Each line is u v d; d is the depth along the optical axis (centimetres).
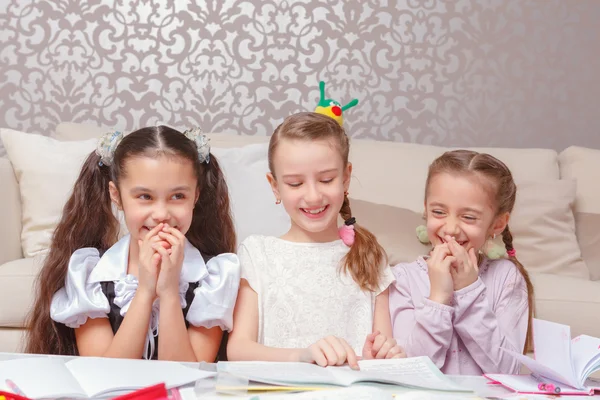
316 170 130
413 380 91
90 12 269
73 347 140
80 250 140
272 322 137
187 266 137
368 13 276
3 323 172
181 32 271
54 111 268
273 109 274
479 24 281
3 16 267
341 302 138
